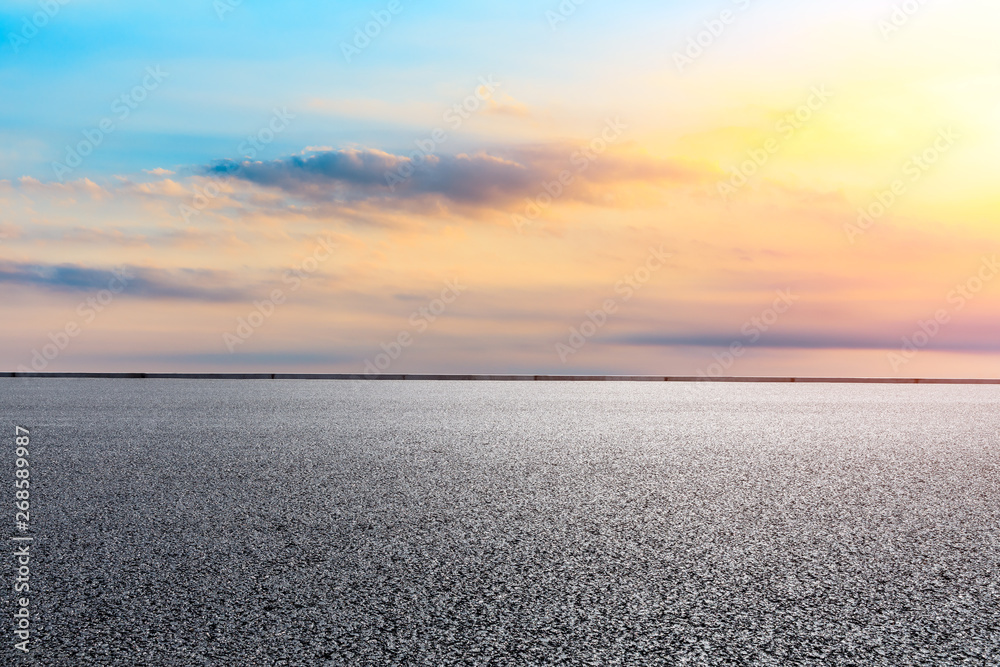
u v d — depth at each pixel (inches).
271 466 190.5
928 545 126.7
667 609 98.3
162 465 191.0
